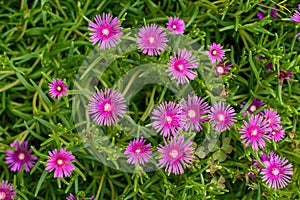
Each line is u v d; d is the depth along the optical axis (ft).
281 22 3.12
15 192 2.93
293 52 2.97
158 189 3.03
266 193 3.02
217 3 3.18
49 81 2.96
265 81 3.00
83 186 3.06
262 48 3.02
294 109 2.98
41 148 2.98
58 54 3.09
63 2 3.16
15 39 3.13
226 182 3.09
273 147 3.03
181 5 3.13
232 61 3.06
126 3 3.16
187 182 2.96
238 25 3.03
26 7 3.14
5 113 3.12
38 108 3.07
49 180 3.04
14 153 2.99
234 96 3.09
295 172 3.09
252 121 2.89
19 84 3.11
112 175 3.04
